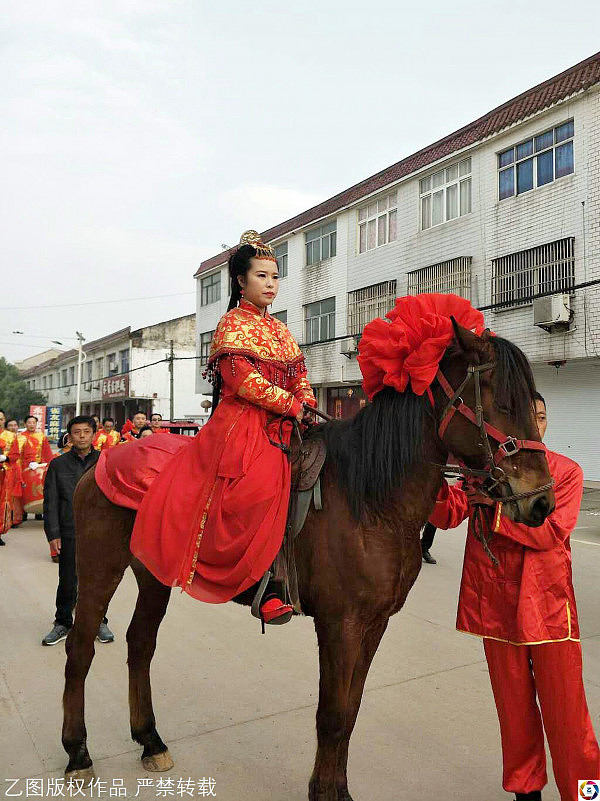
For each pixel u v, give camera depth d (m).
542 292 13.93
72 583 4.56
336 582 2.29
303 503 2.37
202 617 5.02
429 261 16.98
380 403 2.40
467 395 2.16
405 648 4.21
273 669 3.93
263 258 2.56
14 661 4.13
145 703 2.90
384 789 2.62
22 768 2.84
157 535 2.53
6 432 8.98
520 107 14.63
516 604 2.29
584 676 3.66
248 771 2.78
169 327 34.19
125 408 36.28
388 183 18.02
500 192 15.11
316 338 21.70
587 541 7.89
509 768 2.38
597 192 12.76
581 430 14.40
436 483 2.35
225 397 2.54
